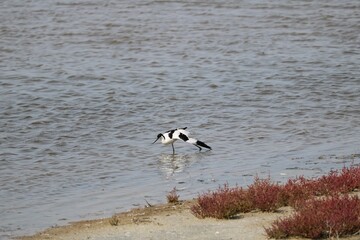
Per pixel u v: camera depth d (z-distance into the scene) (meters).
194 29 48.03
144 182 20.09
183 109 29.38
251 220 15.09
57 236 15.02
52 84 34.03
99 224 15.74
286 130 26.12
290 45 43.00
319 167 20.86
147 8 56.59
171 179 20.28
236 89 32.75
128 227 15.18
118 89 32.88
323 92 31.97
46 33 47.47
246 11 54.53
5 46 43.56
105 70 37.09
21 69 37.38
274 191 16.11
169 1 59.75
